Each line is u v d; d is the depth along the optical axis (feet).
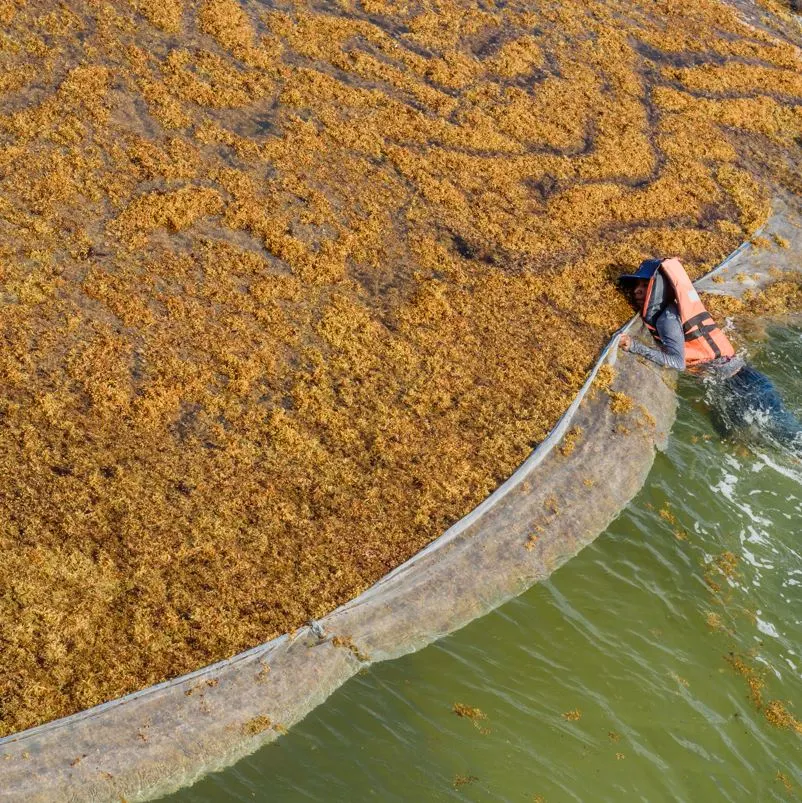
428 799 20.61
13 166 30.94
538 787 21.21
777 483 29.25
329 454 26.45
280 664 22.12
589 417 29.12
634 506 27.81
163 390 26.55
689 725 23.03
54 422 25.21
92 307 28.09
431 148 36.94
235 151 34.12
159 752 20.34
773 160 42.65
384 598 23.79
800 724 23.54
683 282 31.63
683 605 25.64
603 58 44.65
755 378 31.60
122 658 21.45
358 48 40.29
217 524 24.18
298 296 30.32
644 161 39.65
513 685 23.13
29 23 35.42
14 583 22.03
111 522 23.65
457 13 44.24
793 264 37.86
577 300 32.83
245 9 39.81
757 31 50.93
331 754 21.13
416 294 31.48
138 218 30.71
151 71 35.55
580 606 25.08
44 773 19.48
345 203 33.78
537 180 37.24
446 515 25.72
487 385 29.27
